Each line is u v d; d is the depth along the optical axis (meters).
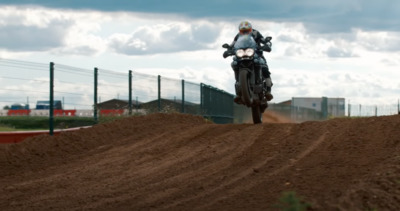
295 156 20.78
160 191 17.59
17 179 20.89
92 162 23.52
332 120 25.81
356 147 21.00
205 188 17.55
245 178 18.36
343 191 15.63
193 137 26.58
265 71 29.95
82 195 17.72
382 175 16.92
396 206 14.80
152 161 22.73
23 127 32.31
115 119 34.28
